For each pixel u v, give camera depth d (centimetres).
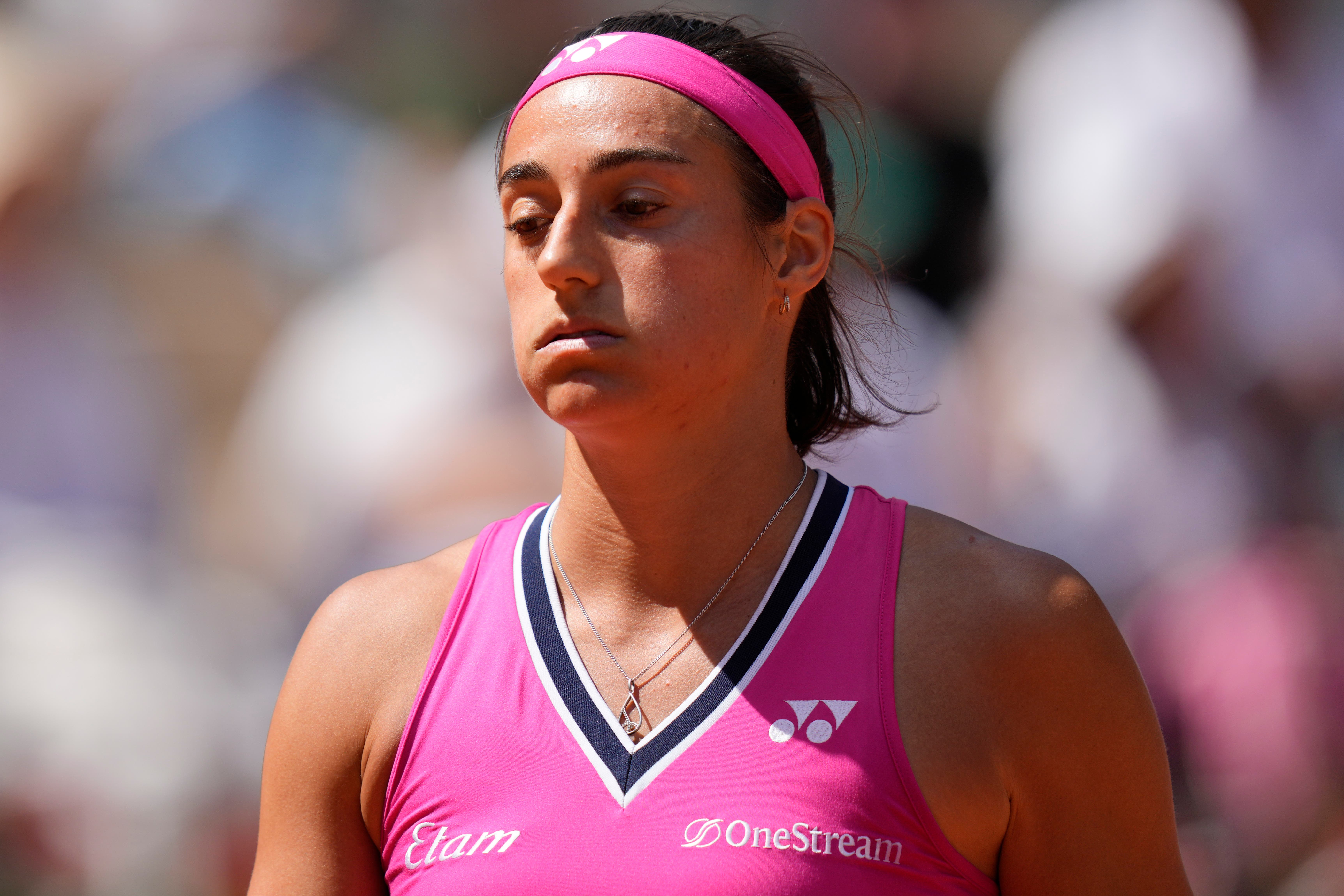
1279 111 2067
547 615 679
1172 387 1936
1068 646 648
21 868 1591
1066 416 1888
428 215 2045
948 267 2234
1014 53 2406
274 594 1830
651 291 635
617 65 657
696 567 673
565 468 711
